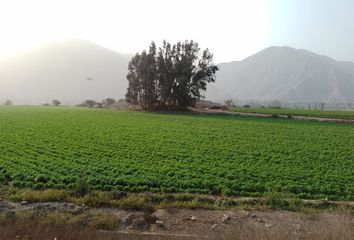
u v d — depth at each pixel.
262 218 18.81
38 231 14.16
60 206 19.72
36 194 21.33
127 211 19.75
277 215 19.47
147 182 24.75
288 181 26.14
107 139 42.50
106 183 24.67
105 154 34.16
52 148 36.66
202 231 16.89
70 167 28.62
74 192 22.30
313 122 64.12
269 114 80.75
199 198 21.97
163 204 20.77
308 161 33.03
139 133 47.69
